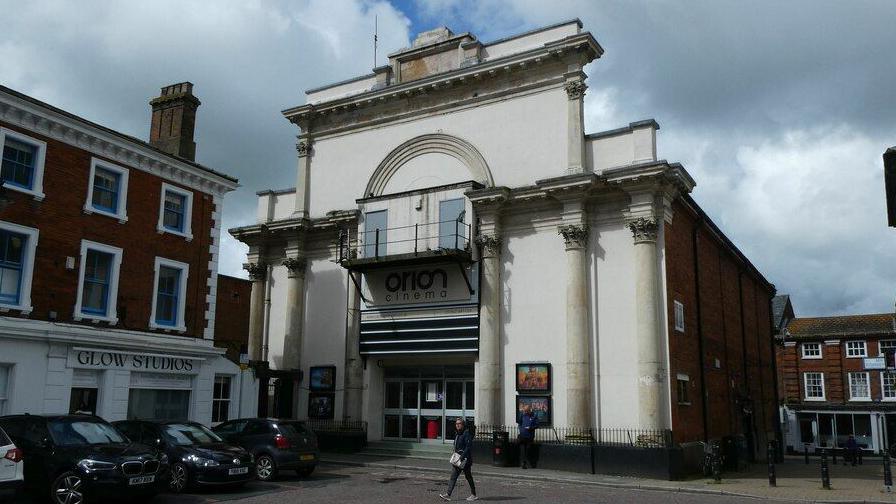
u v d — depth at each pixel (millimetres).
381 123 28844
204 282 23359
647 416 21281
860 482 22078
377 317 26922
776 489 19016
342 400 27328
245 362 25031
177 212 22906
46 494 12984
